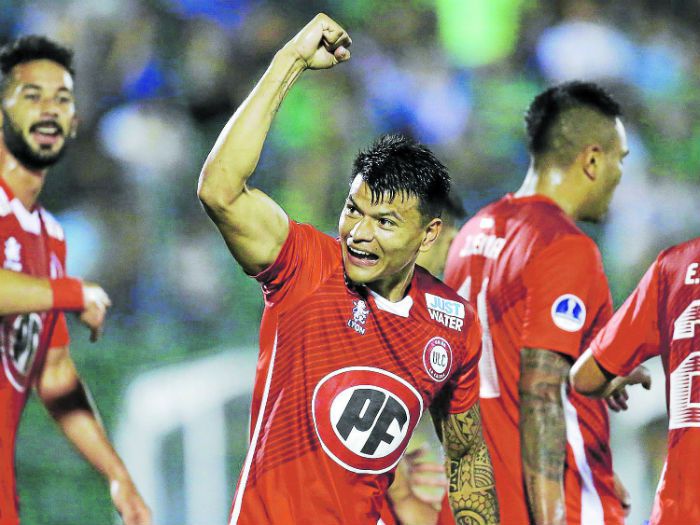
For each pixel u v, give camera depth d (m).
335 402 13.54
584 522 17.09
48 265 17.67
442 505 17.69
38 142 17.09
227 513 26.14
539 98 18.28
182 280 33.59
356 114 39.31
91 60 38.69
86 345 28.72
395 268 13.26
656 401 25.88
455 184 38.53
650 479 25.62
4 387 16.64
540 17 42.12
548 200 17.56
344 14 41.81
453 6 41.78
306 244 13.58
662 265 15.11
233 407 26.45
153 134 37.12
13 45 17.22
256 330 31.14
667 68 41.56
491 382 17.36
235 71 40.41
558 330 16.45
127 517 18.42
